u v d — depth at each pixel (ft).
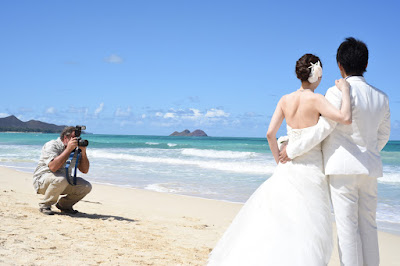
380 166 9.78
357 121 9.68
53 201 19.56
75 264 11.52
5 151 87.86
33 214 18.88
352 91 9.78
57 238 14.55
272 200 9.86
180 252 14.78
